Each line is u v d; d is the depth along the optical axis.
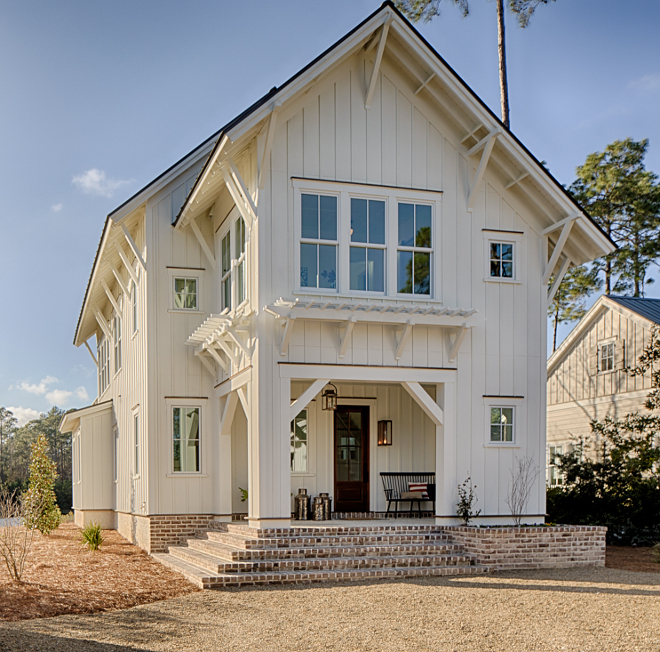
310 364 12.59
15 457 78.19
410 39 12.87
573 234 14.20
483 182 14.06
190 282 16.17
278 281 12.52
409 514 15.78
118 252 17.25
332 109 13.20
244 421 15.83
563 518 17.78
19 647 6.88
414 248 13.41
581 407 24.19
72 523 25.17
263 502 12.15
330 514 14.91
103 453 22.02
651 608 8.78
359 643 7.20
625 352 22.27
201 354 15.59
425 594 9.62
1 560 12.81
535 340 14.01
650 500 16.92
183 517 15.17
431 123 13.82
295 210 12.74
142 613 8.55
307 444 16.08
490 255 13.99
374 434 16.45
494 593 9.72
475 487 13.27
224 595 9.66
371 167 13.30
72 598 9.26
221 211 15.50
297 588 10.15
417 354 13.27
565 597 9.45
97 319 23.70
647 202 28.89
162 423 15.45
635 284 30.23
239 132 11.80
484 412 13.52
